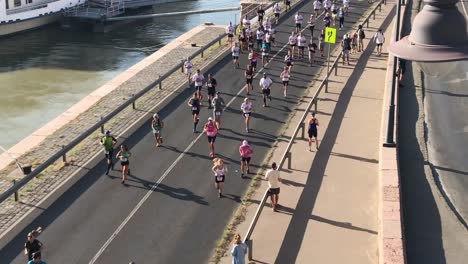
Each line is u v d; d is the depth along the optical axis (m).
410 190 21.45
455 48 7.21
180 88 37.19
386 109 28.62
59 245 20.28
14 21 66.38
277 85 37.34
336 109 32.72
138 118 32.12
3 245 20.38
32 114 43.28
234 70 40.91
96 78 52.84
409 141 26.09
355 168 25.14
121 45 65.94
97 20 70.88
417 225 18.98
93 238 20.70
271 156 26.95
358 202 22.22
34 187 24.22
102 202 23.14
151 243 20.33
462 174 22.89
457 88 33.59
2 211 22.41
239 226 20.98
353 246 19.30
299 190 23.27
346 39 40.81
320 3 57.47
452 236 18.25
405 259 15.89
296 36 44.44
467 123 28.34
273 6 58.66
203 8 84.88
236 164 26.27
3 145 37.69
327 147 27.47
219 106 29.97
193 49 48.06
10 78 52.22
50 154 27.94
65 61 58.75
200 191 23.89
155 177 25.17
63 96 47.62
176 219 21.81
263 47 41.78
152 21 76.88
